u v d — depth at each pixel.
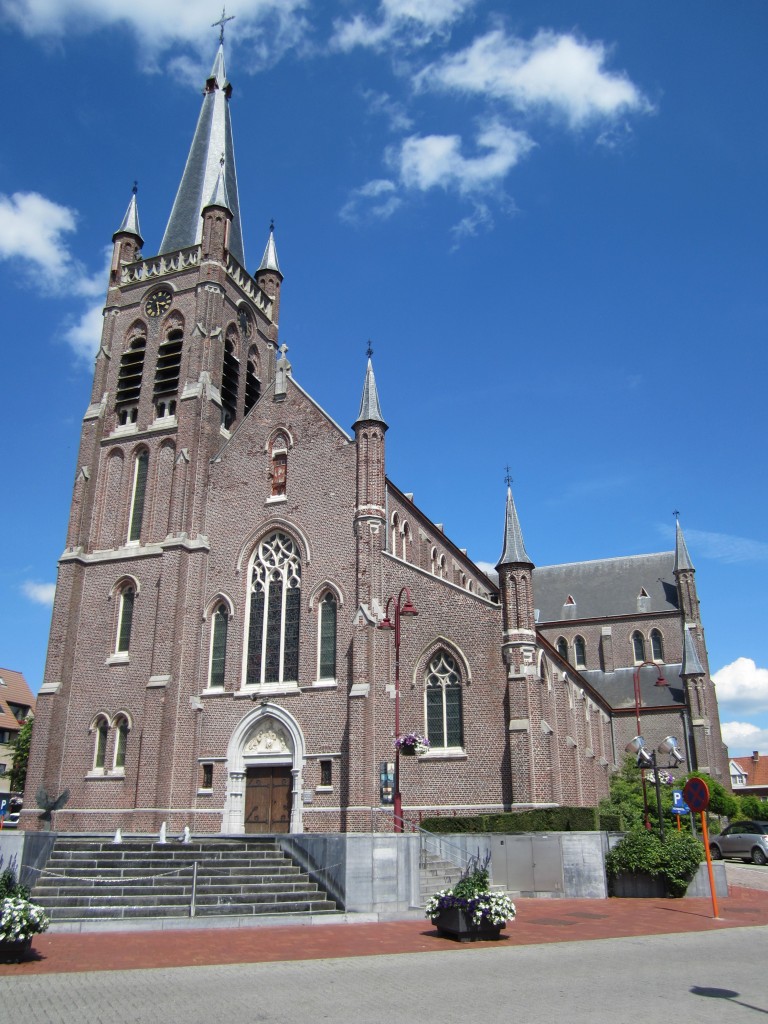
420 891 26.56
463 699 36.44
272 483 42.72
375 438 40.28
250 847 28.22
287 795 37.44
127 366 48.66
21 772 61.34
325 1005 12.78
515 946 19.14
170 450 45.34
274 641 40.06
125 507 45.31
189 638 40.84
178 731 39.19
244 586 41.47
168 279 49.41
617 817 33.75
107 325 49.97
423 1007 12.68
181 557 41.53
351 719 35.19
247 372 50.72
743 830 47.25
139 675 40.88
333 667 38.12
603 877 29.95
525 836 30.84
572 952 18.33
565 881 30.03
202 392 45.09
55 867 24.88
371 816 33.81
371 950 18.41
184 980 14.77
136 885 24.02
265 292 54.22
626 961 17.14
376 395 41.12
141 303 49.75
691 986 14.48
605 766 56.41
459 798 35.12
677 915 25.16
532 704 35.34
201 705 39.91
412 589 38.50
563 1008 12.66
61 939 19.50
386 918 23.94
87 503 45.50
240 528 42.47
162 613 40.88
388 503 44.00
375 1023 11.62
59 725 41.28
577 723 50.03
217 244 48.84
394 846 25.08
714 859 48.25
